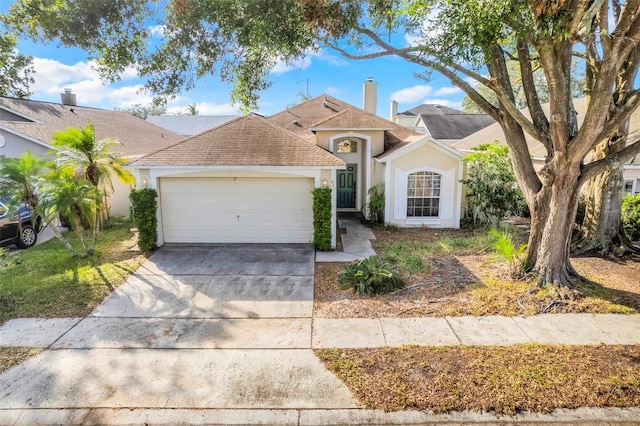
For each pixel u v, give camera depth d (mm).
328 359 5926
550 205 8344
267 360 5934
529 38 6762
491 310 7512
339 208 18516
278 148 12242
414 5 7137
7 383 5398
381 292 8445
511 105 8125
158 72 9133
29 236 12547
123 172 13133
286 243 12625
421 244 12414
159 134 24750
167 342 6496
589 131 7121
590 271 9625
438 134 32906
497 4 6098
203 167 11523
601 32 6449
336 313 7539
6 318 7367
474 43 6512
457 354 5996
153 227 11812
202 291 8703
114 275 9664
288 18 8211
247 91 10164
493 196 14516
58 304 7996
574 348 6133
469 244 12250
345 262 10680
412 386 5234
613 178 10891
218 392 5203
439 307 7684
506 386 5184
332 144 16562
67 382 5418
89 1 7699
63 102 23812
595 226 11273
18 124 16281
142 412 4852
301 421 4711
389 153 15039
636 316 7227
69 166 11680
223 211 12438
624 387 5145
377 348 6227
